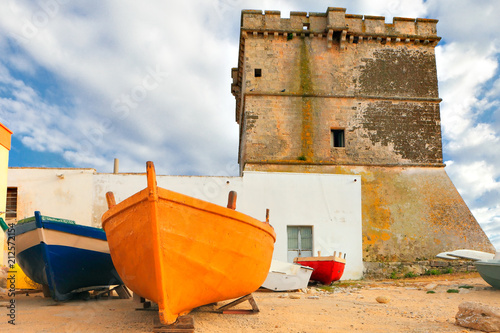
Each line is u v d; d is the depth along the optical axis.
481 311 7.66
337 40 26.61
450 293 14.09
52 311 9.19
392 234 23.95
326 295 13.77
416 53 27.11
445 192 25.19
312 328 7.58
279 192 20.88
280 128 25.16
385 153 25.45
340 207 21.14
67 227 10.29
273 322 8.05
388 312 9.62
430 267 22.52
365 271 21.89
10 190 19.77
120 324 7.62
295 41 26.36
